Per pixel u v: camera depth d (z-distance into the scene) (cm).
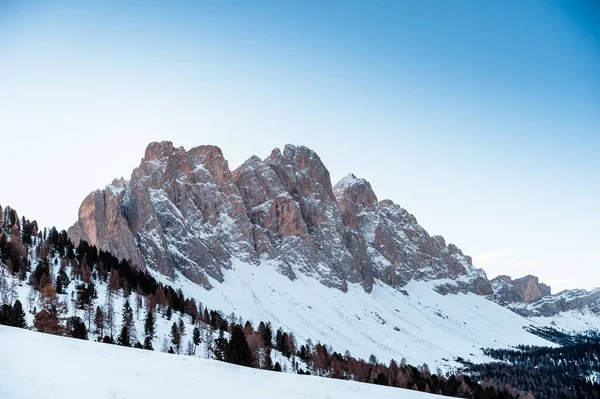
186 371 6184
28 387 4066
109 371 5262
